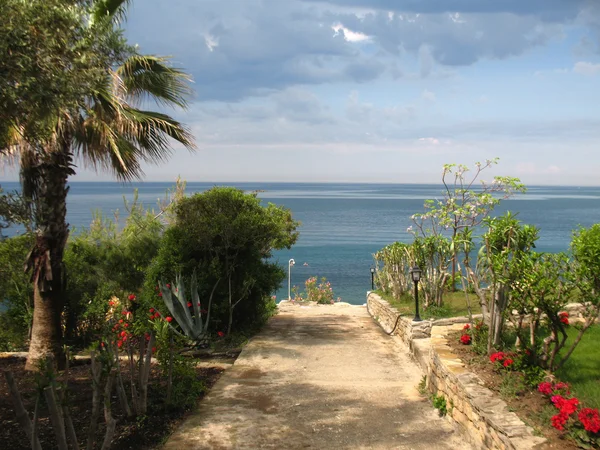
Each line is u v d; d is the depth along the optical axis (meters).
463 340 7.07
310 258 46.44
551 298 5.85
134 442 5.21
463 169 10.30
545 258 5.71
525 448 3.94
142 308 10.73
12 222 5.31
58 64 5.10
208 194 11.61
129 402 6.30
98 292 10.99
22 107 4.95
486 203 9.99
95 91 6.02
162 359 6.52
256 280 12.14
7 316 10.79
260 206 12.14
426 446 5.21
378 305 14.55
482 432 4.80
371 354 9.63
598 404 4.59
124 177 9.20
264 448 5.17
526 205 151.50
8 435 5.28
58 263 8.34
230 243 11.26
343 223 89.69
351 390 7.20
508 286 5.88
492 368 5.89
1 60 4.51
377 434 5.56
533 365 5.60
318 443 5.30
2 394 6.82
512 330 7.25
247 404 6.55
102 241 12.42
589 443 3.93
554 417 4.11
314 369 8.45
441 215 10.62
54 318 8.38
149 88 9.28
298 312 17.75
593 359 5.97
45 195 8.18
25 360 9.14
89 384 7.19
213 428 5.70
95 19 7.61
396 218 103.12
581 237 5.43
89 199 170.00
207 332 10.82
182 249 11.27
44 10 4.78
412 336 9.55
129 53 5.61
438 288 11.07
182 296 10.19
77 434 5.32
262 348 10.10
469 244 7.21
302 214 116.88
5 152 6.99
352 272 38.94
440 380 6.44
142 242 12.78
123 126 8.32
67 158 8.23
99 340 4.99
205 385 7.34
